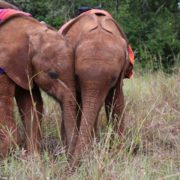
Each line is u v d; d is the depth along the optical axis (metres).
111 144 7.94
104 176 6.59
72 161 7.09
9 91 7.72
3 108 7.69
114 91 8.04
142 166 6.99
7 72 7.65
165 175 6.93
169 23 19.84
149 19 20.12
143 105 9.95
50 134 8.80
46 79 7.55
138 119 8.68
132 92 11.18
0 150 7.71
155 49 18.70
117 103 8.17
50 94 7.62
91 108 7.36
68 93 7.45
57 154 7.25
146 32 19.58
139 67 16.41
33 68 7.68
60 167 7.02
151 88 11.59
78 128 7.97
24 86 7.68
